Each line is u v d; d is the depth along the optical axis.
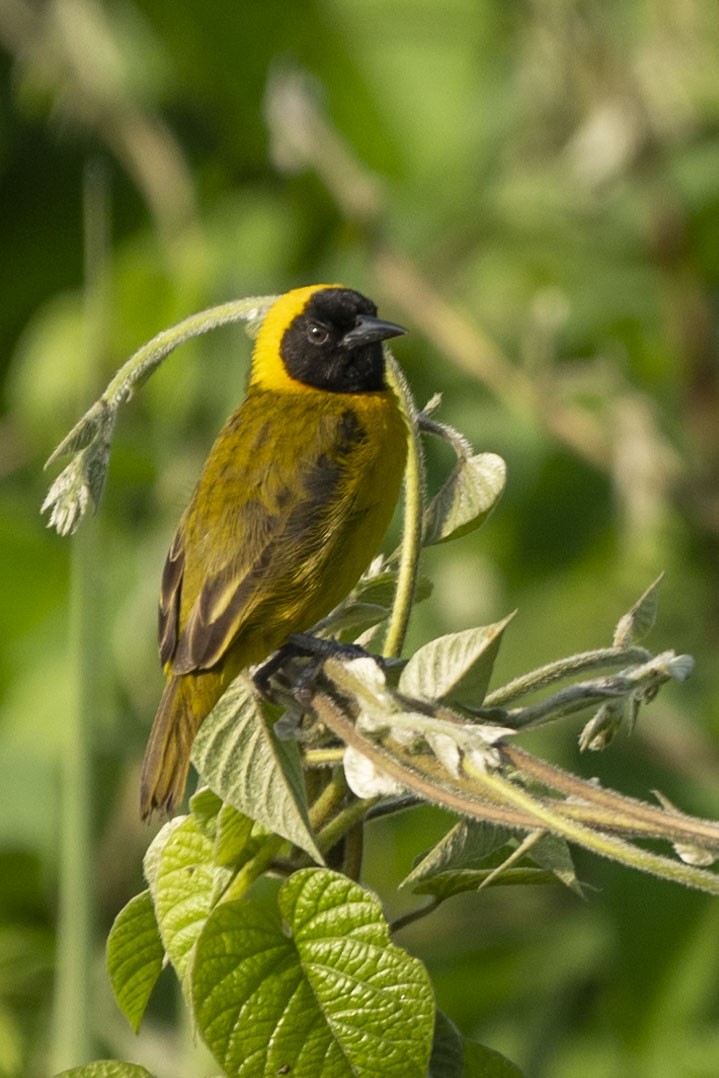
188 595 7.06
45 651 12.19
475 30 13.27
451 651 4.93
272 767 4.80
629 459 12.48
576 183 13.27
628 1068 10.49
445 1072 5.12
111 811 11.18
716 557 13.12
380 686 4.72
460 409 13.37
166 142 13.57
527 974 11.52
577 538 13.38
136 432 12.42
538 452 13.22
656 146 13.00
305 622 7.31
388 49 13.28
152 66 14.11
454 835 4.87
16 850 10.58
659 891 10.43
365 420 7.82
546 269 13.64
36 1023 9.75
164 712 6.68
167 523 12.04
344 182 12.87
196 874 5.16
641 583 13.16
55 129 14.18
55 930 10.33
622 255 13.59
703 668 12.94
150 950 5.30
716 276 14.43
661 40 13.24
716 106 13.35
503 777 4.62
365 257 12.95
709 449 13.22
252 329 5.64
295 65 13.24
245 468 7.45
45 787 10.90
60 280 14.46
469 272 13.94
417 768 4.66
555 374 12.95
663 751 11.62
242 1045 4.82
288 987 4.84
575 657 5.03
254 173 13.73
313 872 4.84
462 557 13.46
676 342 13.34
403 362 13.44
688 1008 10.48
